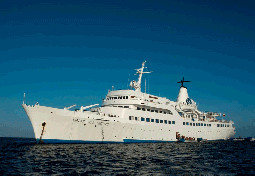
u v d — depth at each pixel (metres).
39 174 19.38
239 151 44.84
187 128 63.50
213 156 34.69
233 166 25.72
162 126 55.16
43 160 25.78
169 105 58.81
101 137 43.91
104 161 26.16
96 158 27.92
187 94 74.75
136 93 52.88
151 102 53.59
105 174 20.00
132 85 56.25
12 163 23.89
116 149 37.56
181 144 56.19
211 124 74.06
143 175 20.17
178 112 65.00
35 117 37.66
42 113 37.75
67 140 40.28
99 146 40.41
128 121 47.47
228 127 82.06
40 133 38.41
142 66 58.41
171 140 57.78
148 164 25.45
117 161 26.50
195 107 71.88
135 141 49.25
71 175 19.34
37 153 30.92
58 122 38.97
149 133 52.12
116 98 53.34
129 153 33.66
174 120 59.19
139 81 57.59
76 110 42.16
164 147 45.66
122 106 51.56
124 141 47.34
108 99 54.94
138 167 23.50
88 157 28.44
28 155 29.30
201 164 26.69
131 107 50.44
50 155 29.34
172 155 33.88
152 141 52.91
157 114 54.50
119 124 45.88
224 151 43.53
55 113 38.41
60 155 29.44
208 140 72.88
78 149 35.31
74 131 40.66
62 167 22.28
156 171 21.98
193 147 49.44
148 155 32.59
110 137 45.19
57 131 39.41
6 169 20.98
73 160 26.14
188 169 23.41
